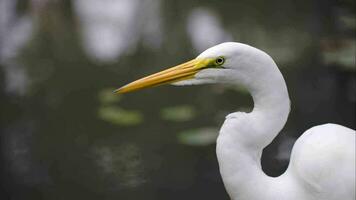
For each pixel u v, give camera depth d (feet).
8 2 52.85
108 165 31.37
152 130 34.22
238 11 50.06
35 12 51.31
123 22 49.67
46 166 31.73
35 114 36.73
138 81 16.14
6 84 40.11
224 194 28.86
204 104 36.65
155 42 45.80
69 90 39.34
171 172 30.58
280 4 50.62
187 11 51.01
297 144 16.75
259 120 15.89
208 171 30.50
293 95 37.27
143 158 31.78
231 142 15.80
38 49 45.06
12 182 30.55
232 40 44.91
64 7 52.47
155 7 52.21
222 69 15.75
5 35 47.11
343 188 15.79
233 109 35.96
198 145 32.42
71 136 34.35
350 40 42.96
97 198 28.89
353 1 48.14
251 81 15.75
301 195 16.22
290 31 45.60
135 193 28.99
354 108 35.68
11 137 34.50
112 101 37.68
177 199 28.50
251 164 15.99
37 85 39.99
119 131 34.40
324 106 35.99
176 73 15.99
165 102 37.24
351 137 16.31
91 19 50.24
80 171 31.09
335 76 38.99
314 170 15.92
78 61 43.21
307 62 40.78
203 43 44.83
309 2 50.16
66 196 29.27
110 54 44.27
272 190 16.16
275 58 41.45
